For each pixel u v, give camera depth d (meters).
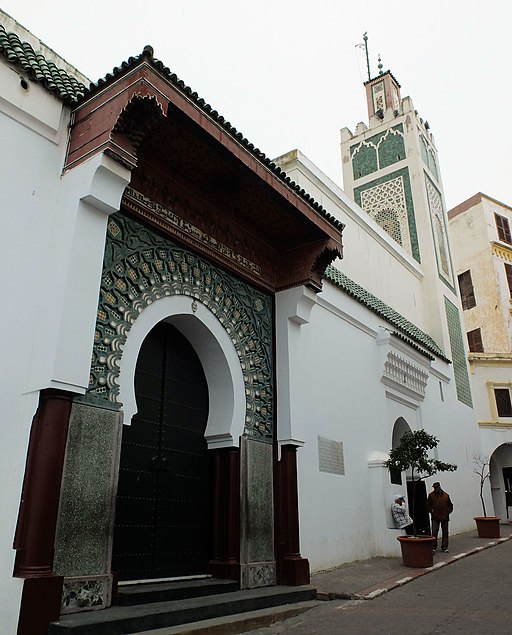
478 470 14.65
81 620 3.76
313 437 7.75
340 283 9.26
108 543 4.32
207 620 4.51
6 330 4.17
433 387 12.86
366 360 9.77
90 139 4.82
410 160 15.95
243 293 6.79
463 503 13.17
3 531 3.80
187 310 5.83
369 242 12.68
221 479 6.07
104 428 4.52
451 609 5.00
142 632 3.97
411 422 11.20
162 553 5.36
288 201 6.40
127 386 4.86
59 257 4.51
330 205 11.42
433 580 6.57
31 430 4.05
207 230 6.30
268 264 7.27
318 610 5.36
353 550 7.95
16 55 4.70
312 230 6.99
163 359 5.96
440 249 16.19
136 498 5.23
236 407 6.23
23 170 4.60
